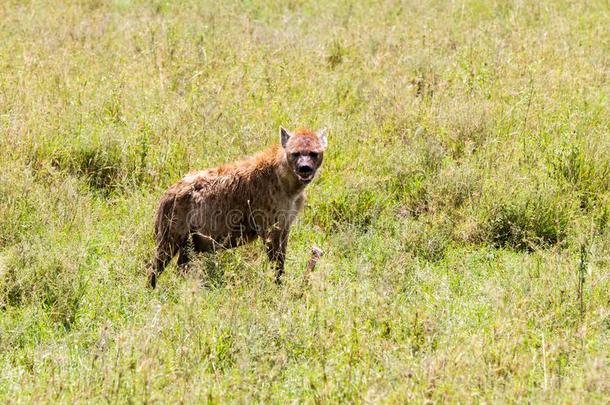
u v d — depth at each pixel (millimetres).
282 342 11875
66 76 22422
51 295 13320
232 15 31203
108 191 17984
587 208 17266
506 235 16375
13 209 15711
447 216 16641
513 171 18109
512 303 12875
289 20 30922
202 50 24781
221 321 12172
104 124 19844
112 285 14016
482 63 24484
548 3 32438
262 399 10445
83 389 10500
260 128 19734
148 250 15047
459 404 10062
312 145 14461
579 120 20438
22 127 18266
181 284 13922
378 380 10625
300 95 22281
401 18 31516
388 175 17984
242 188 14422
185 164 18125
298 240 16266
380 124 20688
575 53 25750
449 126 20078
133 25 28891
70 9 31172
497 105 21375
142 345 11273
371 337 11812
